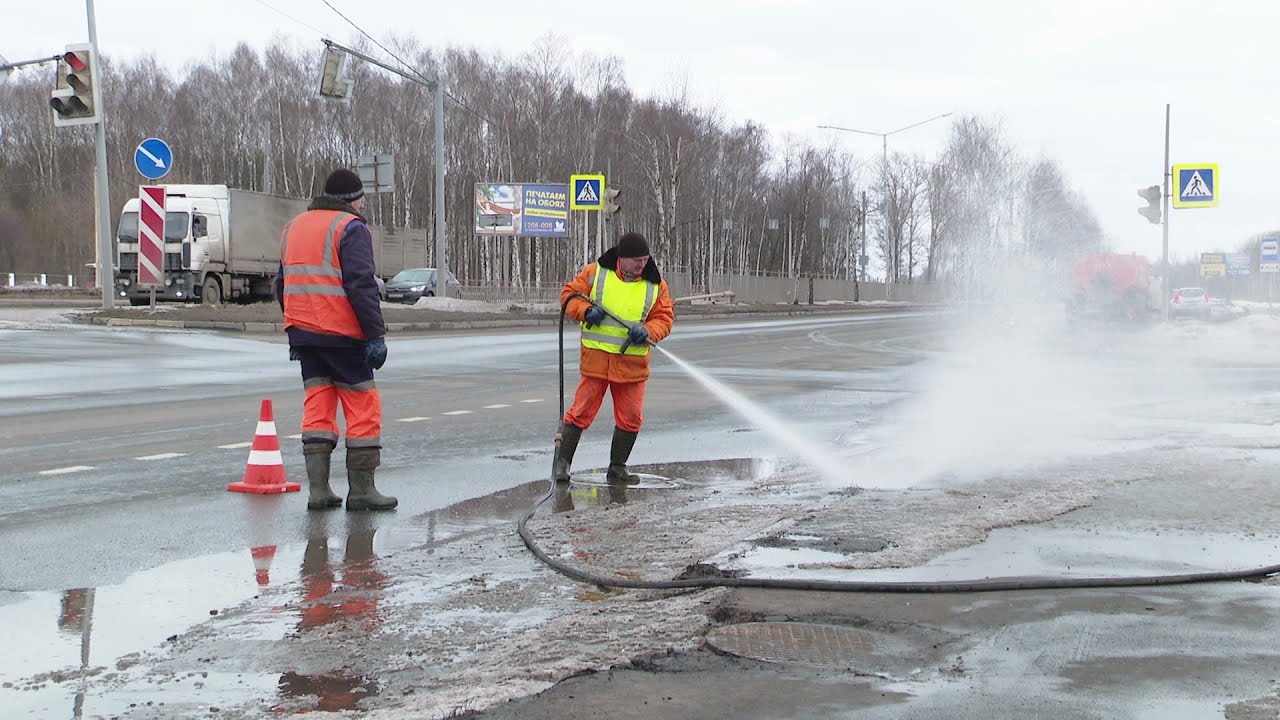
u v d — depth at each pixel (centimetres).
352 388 709
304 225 710
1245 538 587
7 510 691
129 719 347
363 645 423
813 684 368
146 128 8506
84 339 2283
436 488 790
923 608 459
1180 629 429
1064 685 366
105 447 959
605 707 347
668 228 6284
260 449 773
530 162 7200
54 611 471
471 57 7900
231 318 2862
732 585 492
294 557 577
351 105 7681
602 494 769
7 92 8625
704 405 1387
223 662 403
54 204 7938
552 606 479
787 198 9662
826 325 4444
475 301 4253
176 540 614
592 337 823
